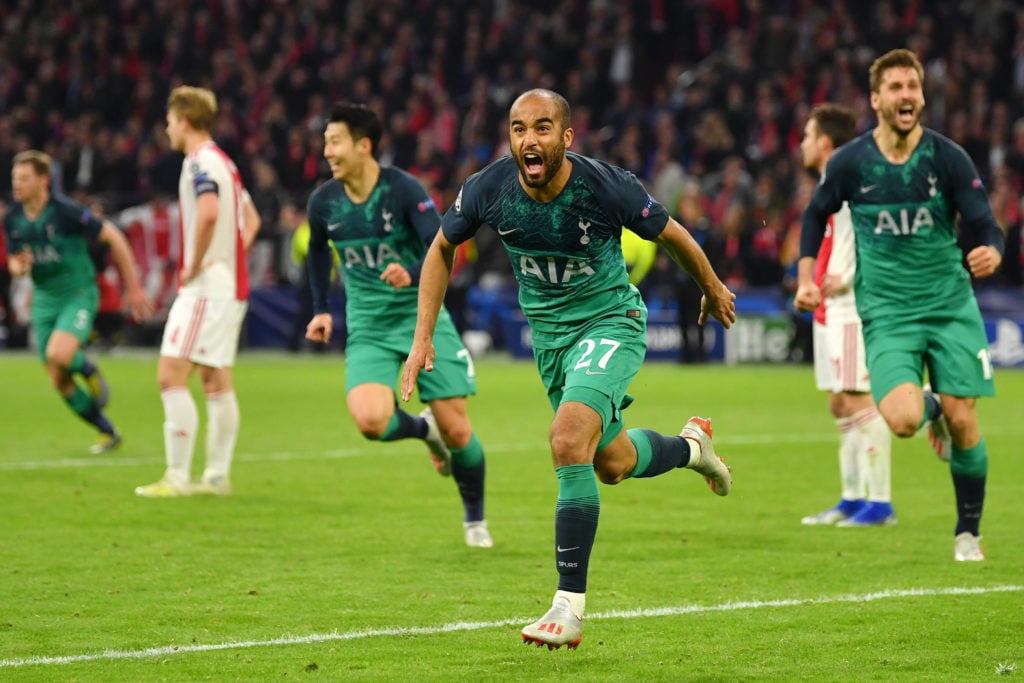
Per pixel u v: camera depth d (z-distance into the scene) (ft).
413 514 60.75
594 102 184.75
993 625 40.22
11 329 175.42
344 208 54.90
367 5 205.67
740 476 73.20
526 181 36.78
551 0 203.51
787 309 150.92
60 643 37.76
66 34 224.94
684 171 169.89
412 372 38.93
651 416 101.45
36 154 76.79
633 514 61.26
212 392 66.64
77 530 55.88
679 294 150.82
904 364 49.62
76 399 80.28
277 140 189.06
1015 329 144.97
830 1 191.52
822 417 101.35
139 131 201.36
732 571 48.52
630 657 36.65
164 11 219.41
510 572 48.11
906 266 49.98
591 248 38.40
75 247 78.13
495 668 35.50
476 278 170.09
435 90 191.42
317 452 82.74
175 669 35.12
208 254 65.67
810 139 61.67
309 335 58.44
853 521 58.85
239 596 43.91
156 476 71.67
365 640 38.32
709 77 177.06
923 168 49.24
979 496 50.67
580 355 38.42
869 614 41.68
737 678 34.55
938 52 174.91
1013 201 151.23
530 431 93.25
